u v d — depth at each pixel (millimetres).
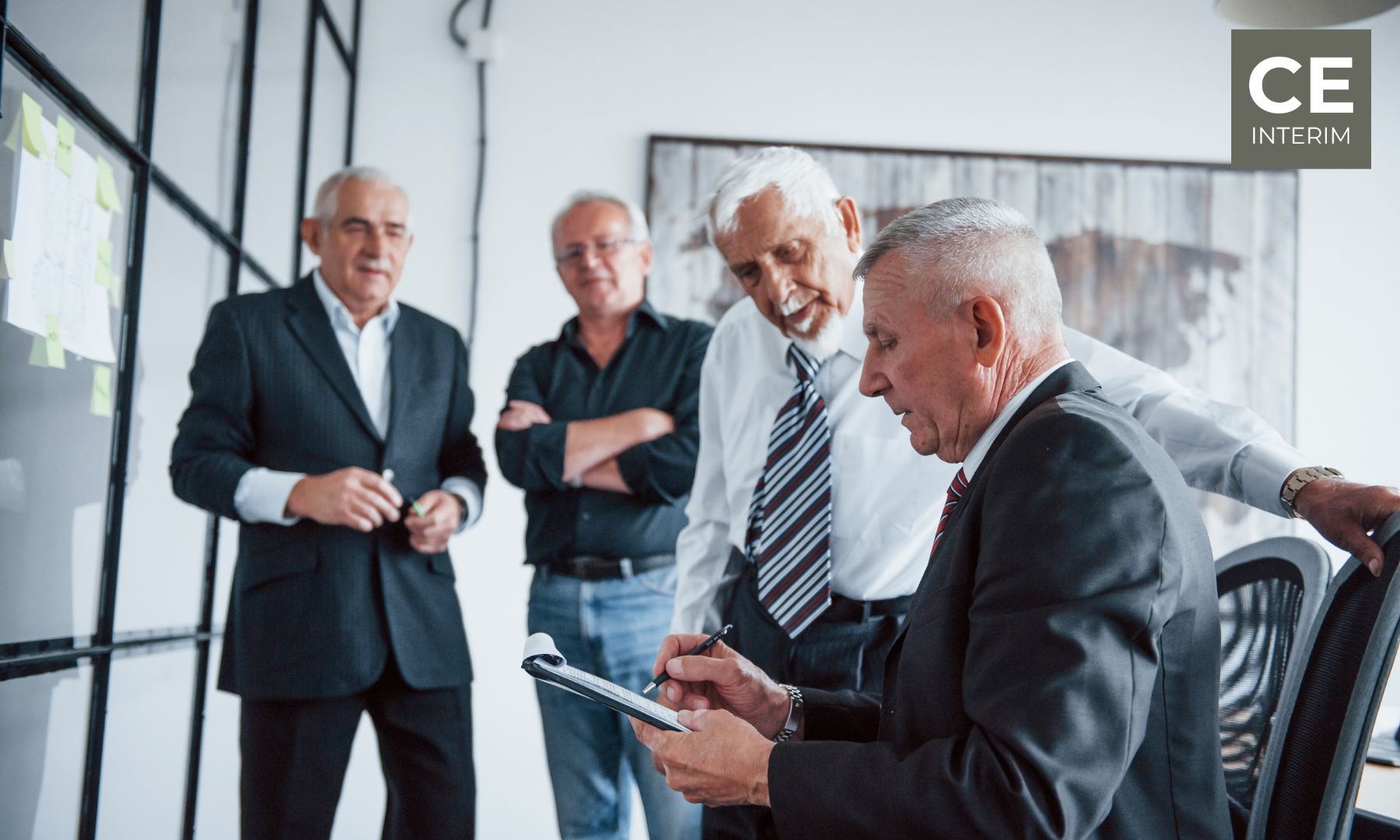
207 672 2586
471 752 2221
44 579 1740
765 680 1465
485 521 3531
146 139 2074
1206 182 3795
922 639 1157
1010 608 1055
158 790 2299
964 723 1105
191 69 2305
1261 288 3770
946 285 1203
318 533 2082
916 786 1046
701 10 3758
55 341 1731
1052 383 1195
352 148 3646
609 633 2451
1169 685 1095
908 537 1840
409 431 2242
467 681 2221
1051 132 3807
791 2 3781
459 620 2236
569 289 2652
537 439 2463
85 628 1907
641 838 3316
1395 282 3807
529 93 3695
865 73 3777
